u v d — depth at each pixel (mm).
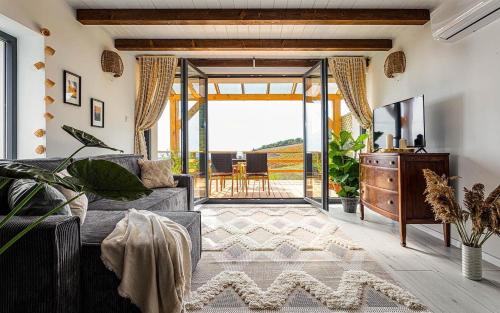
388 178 2951
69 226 1305
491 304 1747
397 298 1773
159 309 1392
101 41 3658
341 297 1776
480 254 2062
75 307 1351
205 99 5066
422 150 3168
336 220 3697
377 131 3742
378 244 2791
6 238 1209
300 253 2535
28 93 2664
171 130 5344
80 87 3211
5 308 1224
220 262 2326
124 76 4266
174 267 1443
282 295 1803
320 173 4480
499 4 2096
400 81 3787
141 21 3141
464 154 2666
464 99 2662
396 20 3098
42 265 1211
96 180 1016
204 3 3002
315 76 4676
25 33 2578
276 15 3098
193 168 4762
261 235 3035
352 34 3828
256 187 6957
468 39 2611
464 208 2637
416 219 2734
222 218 3773
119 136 4125
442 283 2008
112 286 1416
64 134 2939
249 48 3986
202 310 1657
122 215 1985
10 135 2621
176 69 4699
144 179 3467
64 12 2939
